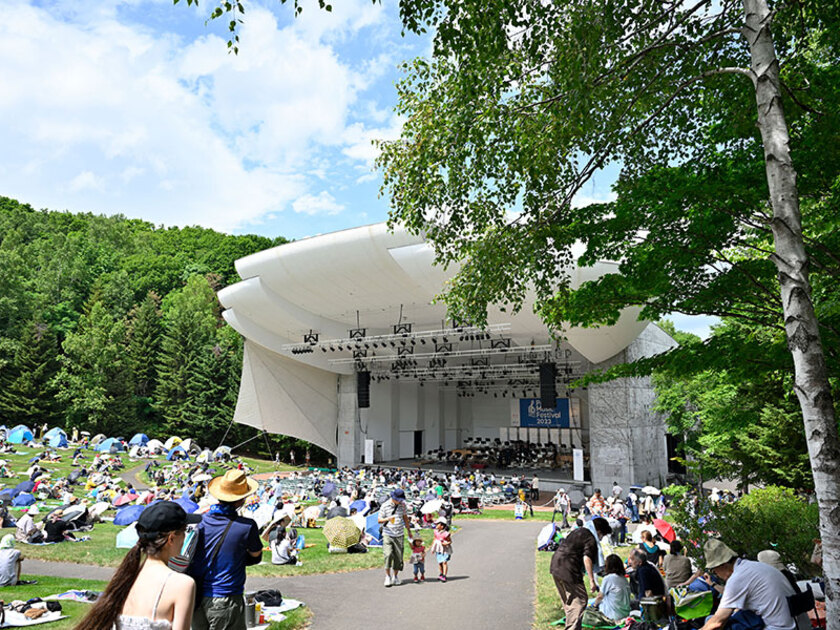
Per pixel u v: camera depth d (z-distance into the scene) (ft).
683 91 22.04
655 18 18.88
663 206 19.94
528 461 150.30
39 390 174.81
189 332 208.23
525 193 24.17
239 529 10.69
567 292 25.04
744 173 20.39
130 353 214.69
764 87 15.34
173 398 199.11
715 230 20.12
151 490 71.10
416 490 93.97
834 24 19.04
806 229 25.39
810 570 25.40
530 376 154.20
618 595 20.29
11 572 27.73
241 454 195.11
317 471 138.72
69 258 256.93
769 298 23.73
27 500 64.75
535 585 29.99
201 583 10.37
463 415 185.16
